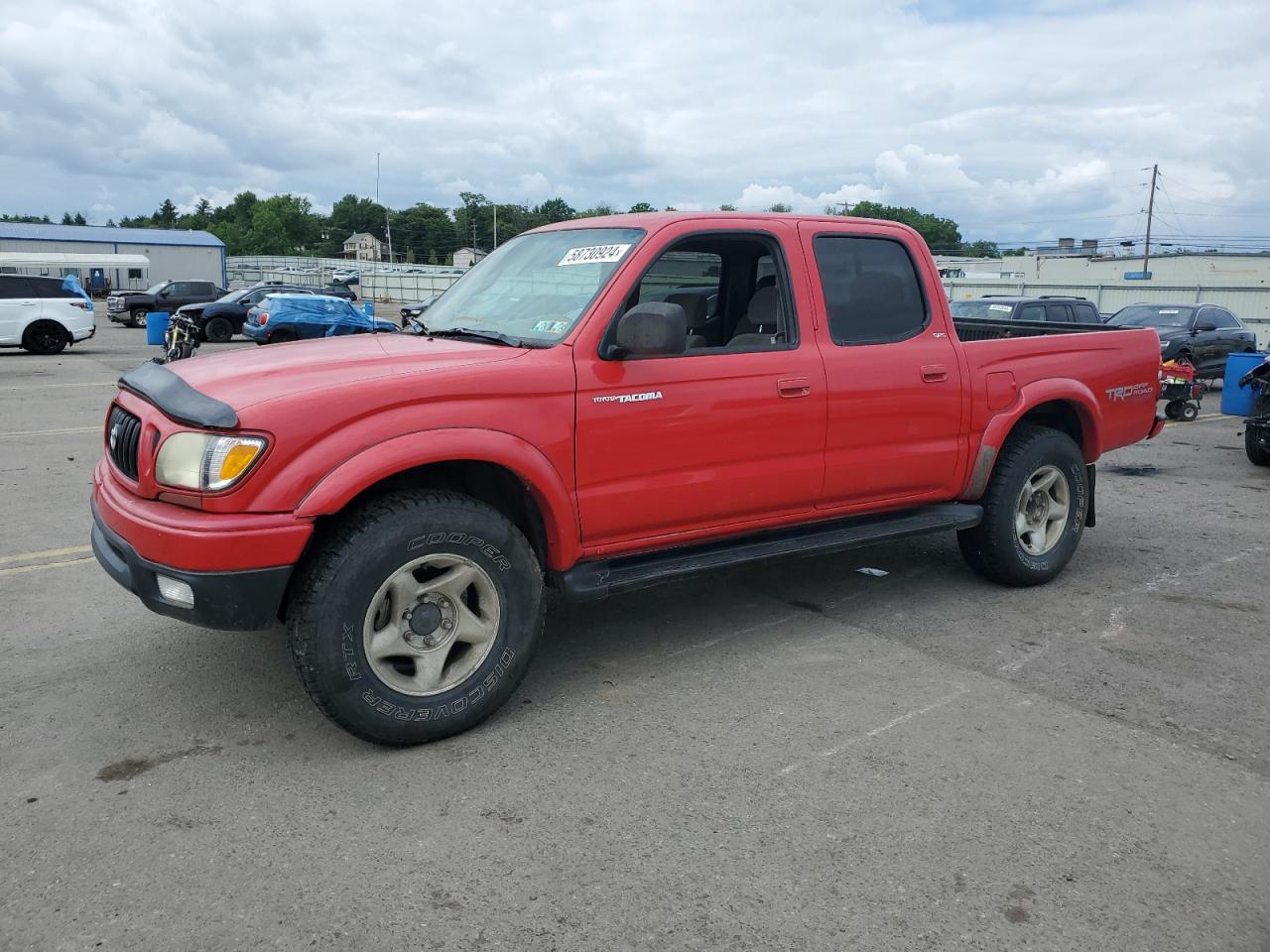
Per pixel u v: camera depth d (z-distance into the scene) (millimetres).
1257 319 29484
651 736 3551
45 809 3027
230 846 2832
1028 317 15406
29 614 4836
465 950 2396
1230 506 7664
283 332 22656
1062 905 2572
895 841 2865
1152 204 66500
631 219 4207
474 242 129750
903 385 4551
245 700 3836
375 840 2869
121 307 33312
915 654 4355
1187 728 3635
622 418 3740
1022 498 5148
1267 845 2865
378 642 3312
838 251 4500
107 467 3793
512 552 3531
